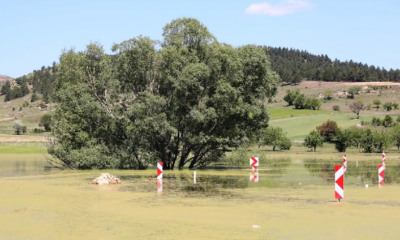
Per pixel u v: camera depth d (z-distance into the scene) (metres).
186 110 39.56
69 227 13.14
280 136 95.38
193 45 41.59
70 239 11.73
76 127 39.47
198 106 38.81
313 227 12.92
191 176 30.69
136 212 15.52
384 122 126.25
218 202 17.69
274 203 17.41
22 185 24.53
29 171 36.50
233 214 15.01
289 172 34.22
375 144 87.62
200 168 41.09
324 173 33.06
